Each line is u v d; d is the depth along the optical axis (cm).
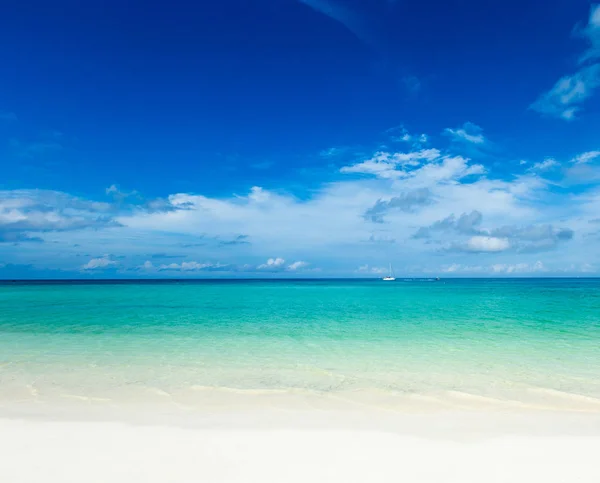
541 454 589
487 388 938
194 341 1542
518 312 2636
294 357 1262
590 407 812
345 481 504
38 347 1416
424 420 736
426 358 1248
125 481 502
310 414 767
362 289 7238
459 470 537
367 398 867
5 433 660
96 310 2753
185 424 707
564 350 1370
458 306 3152
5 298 4016
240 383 974
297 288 8050
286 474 523
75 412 768
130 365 1150
